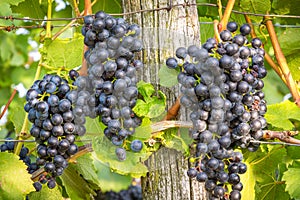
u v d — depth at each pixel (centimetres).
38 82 88
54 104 84
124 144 86
